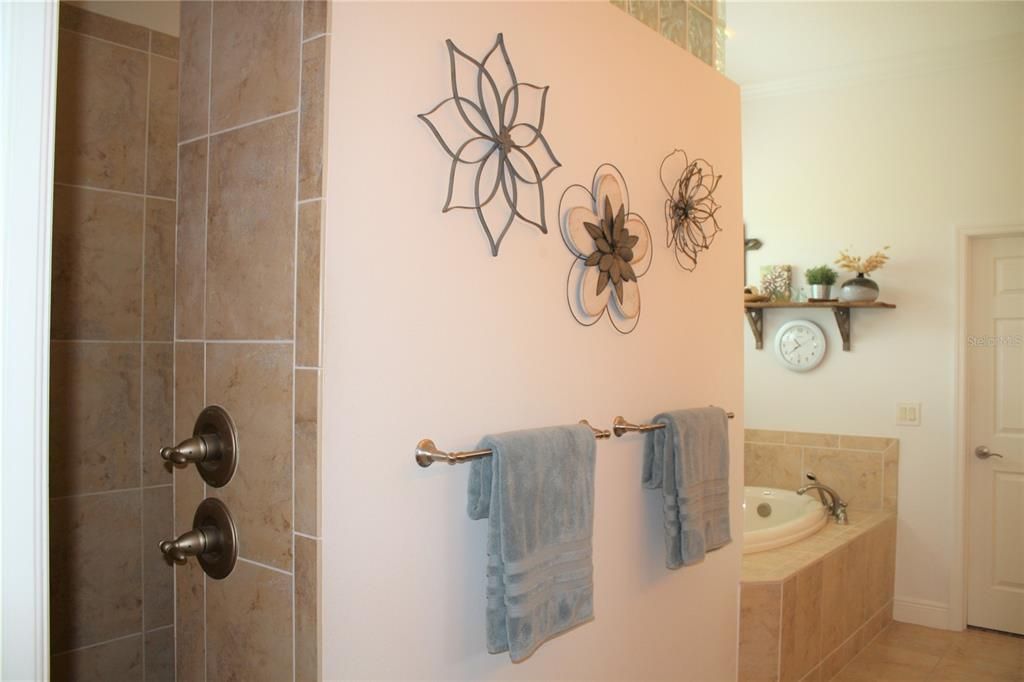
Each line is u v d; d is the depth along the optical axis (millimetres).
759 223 4129
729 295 2357
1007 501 3541
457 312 1351
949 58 3572
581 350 1683
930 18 3219
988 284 3584
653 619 1973
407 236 1253
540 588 1360
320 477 1117
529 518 1344
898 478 3727
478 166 1397
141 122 2006
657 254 1988
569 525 1444
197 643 1348
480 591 1403
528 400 1519
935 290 3637
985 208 3514
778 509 3885
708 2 2344
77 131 1874
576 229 1634
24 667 730
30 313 737
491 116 1426
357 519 1170
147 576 2035
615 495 1819
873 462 3781
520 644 1294
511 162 1473
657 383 1980
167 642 2072
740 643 2445
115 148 1952
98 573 1936
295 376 1151
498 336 1443
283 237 1177
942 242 3619
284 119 1185
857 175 3846
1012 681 2975
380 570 1207
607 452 1790
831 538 3186
